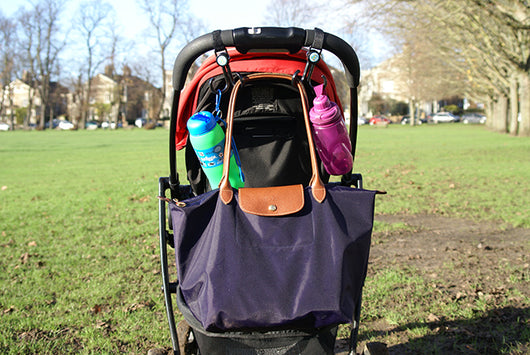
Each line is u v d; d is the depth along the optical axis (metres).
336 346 3.82
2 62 80.06
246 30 2.39
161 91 83.88
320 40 2.42
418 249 6.27
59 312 4.50
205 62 2.76
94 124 87.81
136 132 57.06
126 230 7.46
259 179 2.93
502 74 37.53
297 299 2.08
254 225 2.19
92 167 17.56
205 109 2.90
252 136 2.94
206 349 2.38
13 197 11.09
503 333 3.85
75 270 5.68
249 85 2.82
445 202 9.35
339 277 2.10
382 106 98.31
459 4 18.02
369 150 23.02
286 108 2.89
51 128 81.75
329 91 2.90
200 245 2.26
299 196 2.25
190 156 2.96
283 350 2.34
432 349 3.65
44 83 78.44
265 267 2.13
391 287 4.89
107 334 4.05
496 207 8.84
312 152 2.38
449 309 4.32
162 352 2.99
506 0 17.31
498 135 35.66
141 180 13.14
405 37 20.69
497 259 5.76
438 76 47.84
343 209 2.25
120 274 5.46
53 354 3.74
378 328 4.08
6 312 4.52
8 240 7.08
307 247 2.16
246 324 2.07
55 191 11.80
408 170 14.59
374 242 6.64
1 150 26.88
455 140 30.77
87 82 88.31
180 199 3.12
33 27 76.81
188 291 2.21
